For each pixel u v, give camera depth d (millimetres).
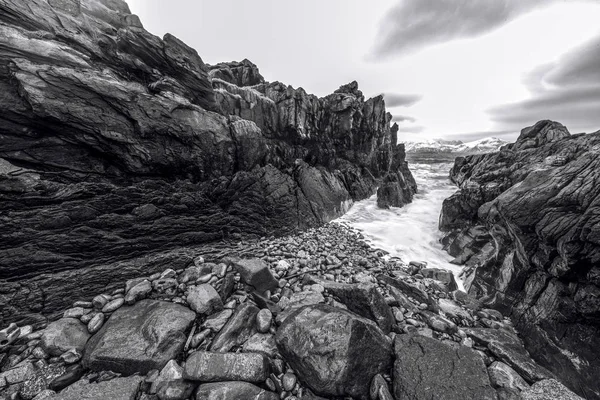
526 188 10273
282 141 20562
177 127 10273
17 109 7066
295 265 10469
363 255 13656
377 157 30188
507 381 5629
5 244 6414
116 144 8773
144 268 8242
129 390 4711
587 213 7445
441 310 8922
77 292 6887
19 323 5902
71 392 4629
